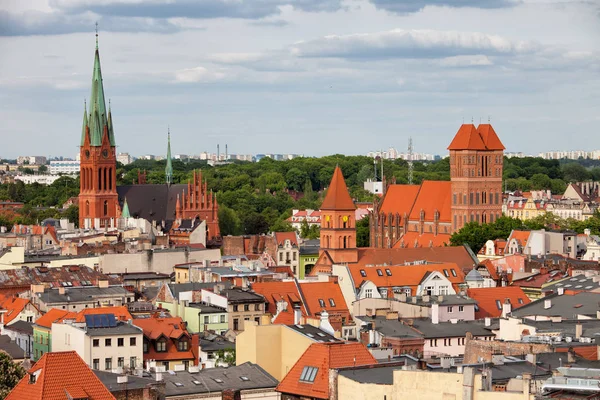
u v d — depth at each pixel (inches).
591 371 6737.2
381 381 7775.6
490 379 7076.8
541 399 6437.0
